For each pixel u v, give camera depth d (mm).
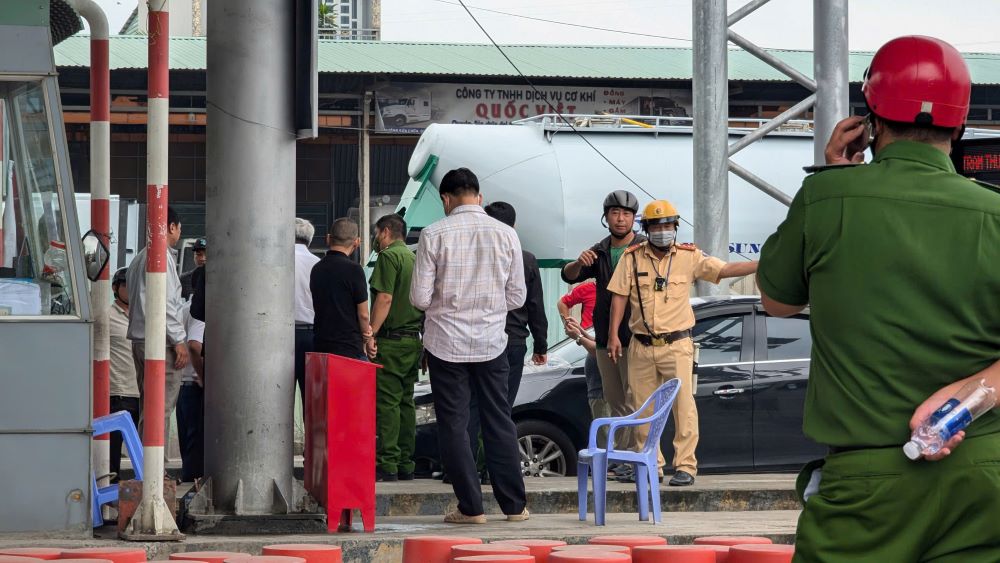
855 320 3590
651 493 8898
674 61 37594
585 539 7957
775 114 37469
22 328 7395
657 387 10430
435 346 8688
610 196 10969
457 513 8727
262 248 8172
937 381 3518
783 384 12008
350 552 7699
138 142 34500
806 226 3721
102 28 8773
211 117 8227
